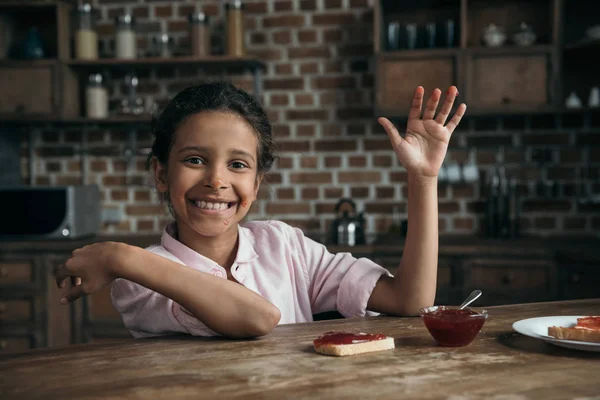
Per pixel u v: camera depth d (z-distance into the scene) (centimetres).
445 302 301
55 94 349
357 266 138
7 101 351
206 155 119
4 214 328
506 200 335
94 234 358
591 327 99
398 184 360
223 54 369
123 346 103
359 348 95
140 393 78
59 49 353
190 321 114
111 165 381
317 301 142
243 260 133
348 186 364
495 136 352
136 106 361
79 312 322
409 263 126
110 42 379
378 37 330
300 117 367
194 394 77
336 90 363
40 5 352
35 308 323
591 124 342
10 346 325
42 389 80
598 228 343
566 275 288
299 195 368
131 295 118
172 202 123
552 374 84
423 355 94
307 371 86
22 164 387
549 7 338
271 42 368
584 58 338
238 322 105
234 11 346
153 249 130
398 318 124
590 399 75
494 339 104
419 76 325
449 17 347
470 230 354
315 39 364
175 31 375
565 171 346
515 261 294
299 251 146
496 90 319
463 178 346
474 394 76
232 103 123
